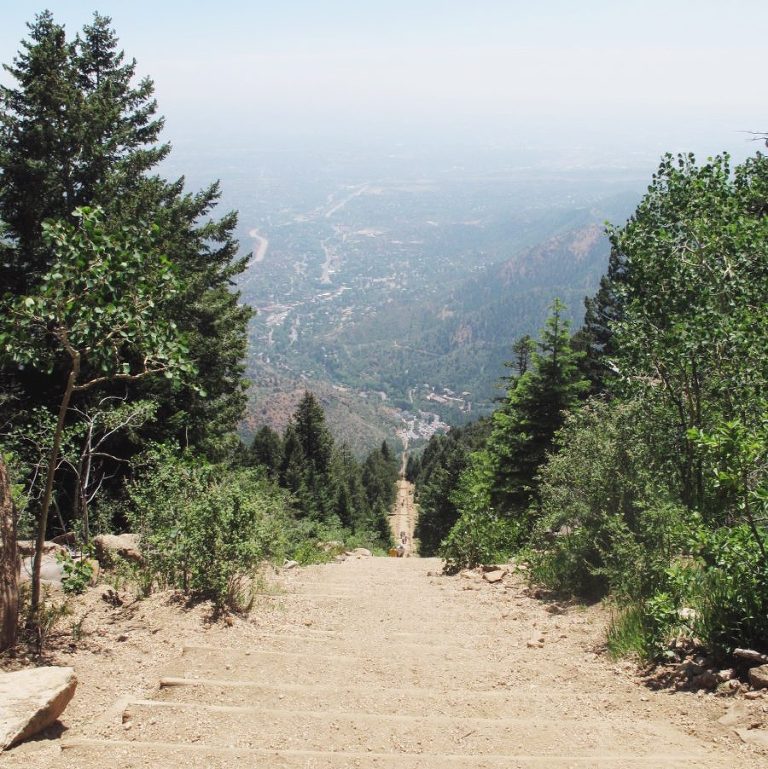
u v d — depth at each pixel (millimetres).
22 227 14727
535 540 9984
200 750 3615
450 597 9648
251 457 47406
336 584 10695
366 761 3570
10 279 14305
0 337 5078
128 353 10695
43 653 5180
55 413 13984
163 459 9219
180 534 7375
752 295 7883
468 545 12602
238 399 20547
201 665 5363
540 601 8711
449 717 4453
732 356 7781
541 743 3953
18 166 14070
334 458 67125
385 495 90000
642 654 5605
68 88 14805
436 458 84562
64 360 11727
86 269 5215
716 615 5348
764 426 5926
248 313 20828
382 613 8383
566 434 9359
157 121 18984
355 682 5297
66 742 3654
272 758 3566
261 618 7223
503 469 19250
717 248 8062
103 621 6223
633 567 7156
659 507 7344
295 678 5277
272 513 12781
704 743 3918
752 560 5090
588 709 4684
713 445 5172
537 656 6262
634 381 8602
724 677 4742
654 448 8266
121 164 16016
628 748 3873
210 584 7145
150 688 4812
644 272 8641
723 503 7023
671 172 8602
